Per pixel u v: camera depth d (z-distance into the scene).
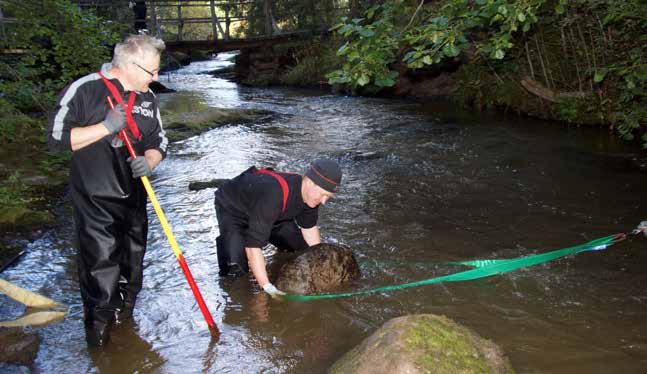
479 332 3.64
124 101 3.38
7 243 5.13
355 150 8.70
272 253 4.96
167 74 21.89
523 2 4.66
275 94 16.39
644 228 4.92
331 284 4.25
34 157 7.85
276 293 4.09
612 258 4.64
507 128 10.21
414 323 2.84
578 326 3.69
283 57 20.23
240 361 3.42
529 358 3.35
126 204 3.46
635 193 6.28
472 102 13.00
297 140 9.62
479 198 6.28
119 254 3.51
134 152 3.39
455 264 4.63
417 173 7.34
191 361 3.43
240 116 11.70
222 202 4.42
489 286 4.24
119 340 3.64
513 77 12.11
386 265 4.63
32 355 3.46
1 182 6.70
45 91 8.32
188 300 4.16
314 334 3.69
